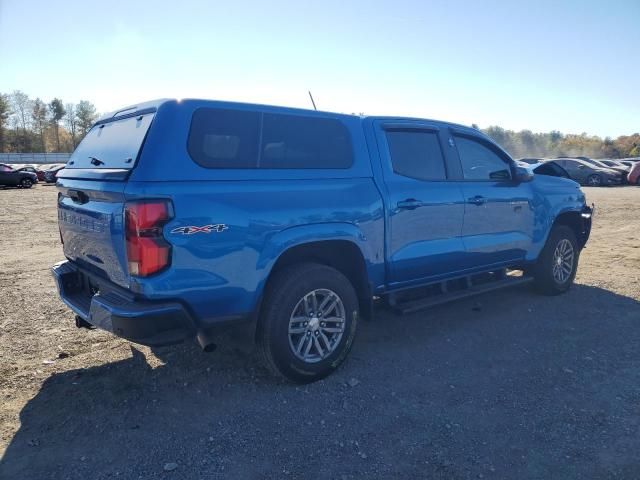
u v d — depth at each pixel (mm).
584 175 28406
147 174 3055
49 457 2926
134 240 3020
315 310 3840
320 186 3814
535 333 4910
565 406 3516
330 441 3096
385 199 4223
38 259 8469
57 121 105438
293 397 3641
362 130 4285
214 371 4027
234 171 3402
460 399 3613
